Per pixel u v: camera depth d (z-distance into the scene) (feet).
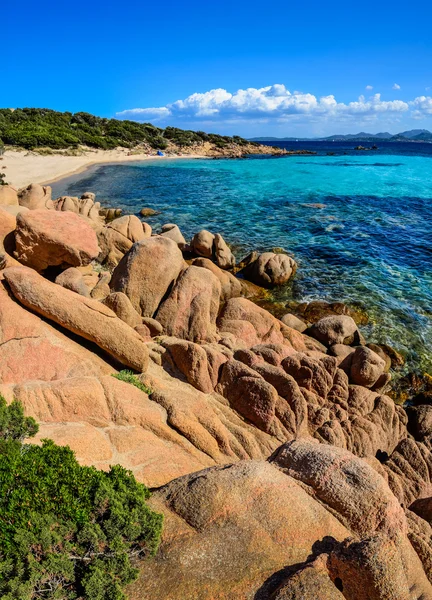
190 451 35.81
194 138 466.29
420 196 192.75
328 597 19.86
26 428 29.45
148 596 20.36
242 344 58.34
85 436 31.55
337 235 128.06
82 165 285.43
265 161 385.29
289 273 91.91
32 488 21.27
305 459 28.53
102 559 20.31
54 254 59.98
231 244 117.39
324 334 66.95
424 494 40.78
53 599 18.88
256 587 20.92
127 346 42.39
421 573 23.71
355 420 45.70
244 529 23.58
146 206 164.55
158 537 22.12
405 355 67.21
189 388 44.52
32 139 302.86
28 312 42.37
